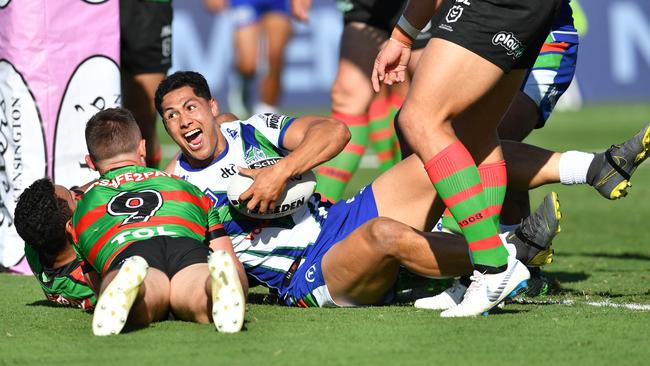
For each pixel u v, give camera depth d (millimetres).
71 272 15570
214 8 57156
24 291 17859
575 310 14875
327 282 15391
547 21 13945
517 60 13977
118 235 14383
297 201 15562
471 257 14195
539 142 46094
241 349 12047
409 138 14086
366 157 47625
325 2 63750
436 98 13805
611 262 21875
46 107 19953
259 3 54000
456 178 13836
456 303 14984
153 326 13617
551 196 14750
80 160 20406
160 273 13945
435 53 13844
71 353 12000
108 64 20562
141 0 23562
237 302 12844
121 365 11328
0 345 12617
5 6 19844
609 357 11617
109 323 12836
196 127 15695
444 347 12117
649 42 66188
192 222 14773
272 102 54125
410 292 17094
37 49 19844
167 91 15859
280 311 15219
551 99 18906
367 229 14766
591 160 16375
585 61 66500
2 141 20219
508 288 13953
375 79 15477
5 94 20047
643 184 38844
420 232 14742
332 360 11469
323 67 63812
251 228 16016
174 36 63469
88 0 20250
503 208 18203
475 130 15008
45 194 15383
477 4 13648
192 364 11312
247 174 15328
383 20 23906
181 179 15391
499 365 11250
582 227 28141
